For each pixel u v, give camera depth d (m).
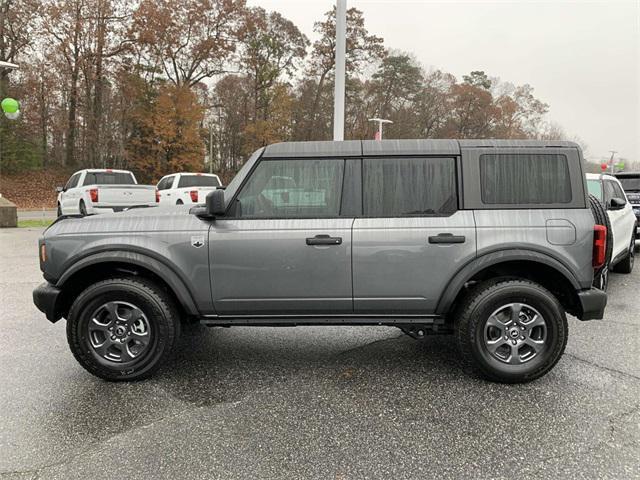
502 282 3.61
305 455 2.66
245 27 42.09
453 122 53.84
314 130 47.16
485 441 2.80
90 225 3.73
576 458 2.63
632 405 3.27
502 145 3.63
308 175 3.66
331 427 2.98
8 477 2.46
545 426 2.98
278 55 47.62
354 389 3.55
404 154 3.63
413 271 3.57
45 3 33.56
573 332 4.95
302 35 48.31
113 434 2.90
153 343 3.65
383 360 4.17
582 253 3.54
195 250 3.61
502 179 3.61
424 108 51.59
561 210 3.58
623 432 2.90
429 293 3.59
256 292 3.63
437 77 54.78
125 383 3.67
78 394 3.48
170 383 3.68
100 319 3.68
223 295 3.64
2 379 3.74
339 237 3.56
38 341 4.64
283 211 3.66
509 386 3.60
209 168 51.41
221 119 51.59
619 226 7.03
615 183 7.86
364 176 3.64
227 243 3.59
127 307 3.67
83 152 38.12
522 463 2.58
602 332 4.95
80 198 14.44
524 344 3.60
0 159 35.00
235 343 4.64
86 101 36.91
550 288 3.85
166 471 2.51
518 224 3.54
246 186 3.66
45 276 3.73
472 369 3.95
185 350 4.44
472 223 3.54
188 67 41.09
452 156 3.63
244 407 3.26
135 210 4.17
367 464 2.57
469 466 2.55
